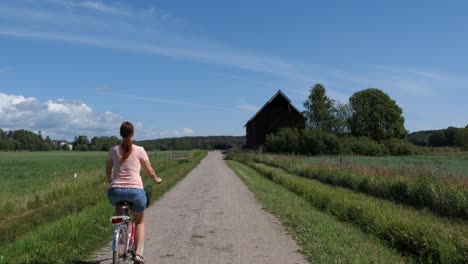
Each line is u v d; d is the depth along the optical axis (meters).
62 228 8.50
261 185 20.39
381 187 15.62
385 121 89.00
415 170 17.58
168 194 17.39
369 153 59.41
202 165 42.59
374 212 10.34
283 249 8.12
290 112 67.62
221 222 11.02
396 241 8.40
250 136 73.62
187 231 9.84
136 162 6.34
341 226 10.08
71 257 7.30
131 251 6.64
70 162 50.94
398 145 65.88
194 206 13.96
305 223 10.30
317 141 55.72
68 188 15.54
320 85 79.88
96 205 12.45
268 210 13.05
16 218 10.45
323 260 7.14
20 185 19.61
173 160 43.66
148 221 11.17
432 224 8.87
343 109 80.62
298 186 18.03
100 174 20.06
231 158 59.25
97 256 7.53
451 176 14.71
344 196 14.01
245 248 8.20
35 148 140.00
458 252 6.96
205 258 7.48
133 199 6.23
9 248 7.29
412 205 13.55
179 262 7.23
